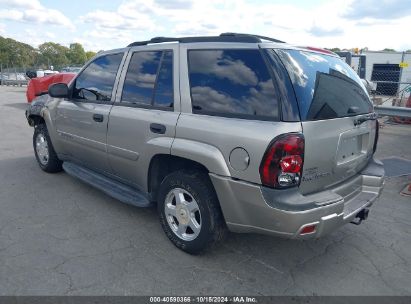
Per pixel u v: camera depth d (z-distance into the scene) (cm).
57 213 409
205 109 304
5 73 4081
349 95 325
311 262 329
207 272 305
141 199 374
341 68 339
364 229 404
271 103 267
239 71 289
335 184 307
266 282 296
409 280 307
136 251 334
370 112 355
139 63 376
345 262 332
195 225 320
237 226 289
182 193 328
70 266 304
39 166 582
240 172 272
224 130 281
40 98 557
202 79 312
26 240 345
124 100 383
